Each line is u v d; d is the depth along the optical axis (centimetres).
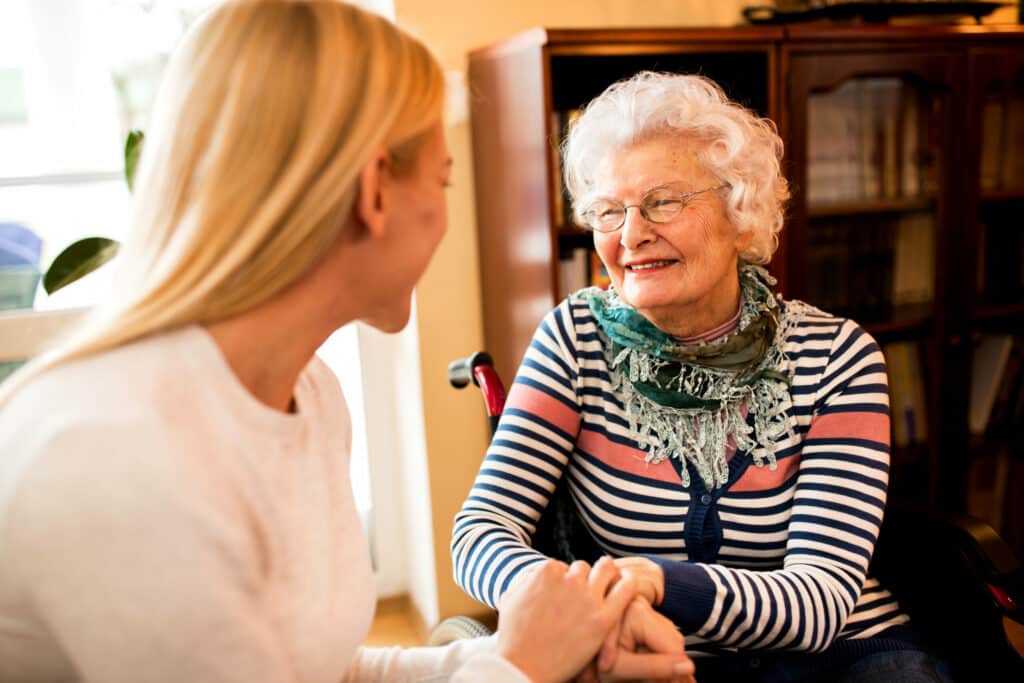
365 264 79
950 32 222
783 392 128
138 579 64
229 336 74
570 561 138
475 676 84
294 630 76
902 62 220
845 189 227
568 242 219
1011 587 126
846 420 125
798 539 120
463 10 226
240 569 68
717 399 127
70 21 220
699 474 127
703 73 220
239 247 70
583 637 90
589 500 133
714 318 129
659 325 129
